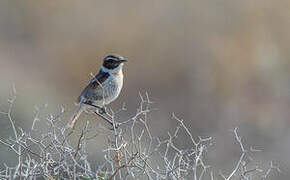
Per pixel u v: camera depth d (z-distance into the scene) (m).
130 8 33.78
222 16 32.53
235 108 29.05
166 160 12.83
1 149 18.83
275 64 30.34
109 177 12.15
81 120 23.34
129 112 29.59
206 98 29.70
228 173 23.20
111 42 32.62
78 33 33.75
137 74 31.39
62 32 34.38
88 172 12.32
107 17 33.78
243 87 29.98
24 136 13.66
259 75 30.05
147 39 32.50
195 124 28.36
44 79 31.86
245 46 30.98
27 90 28.17
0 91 27.09
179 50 31.89
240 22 31.95
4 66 32.31
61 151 12.09
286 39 31.12
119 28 33.12
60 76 32.16
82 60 32.44
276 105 29.12
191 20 32.88
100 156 17.92
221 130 27.61
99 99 16.22
